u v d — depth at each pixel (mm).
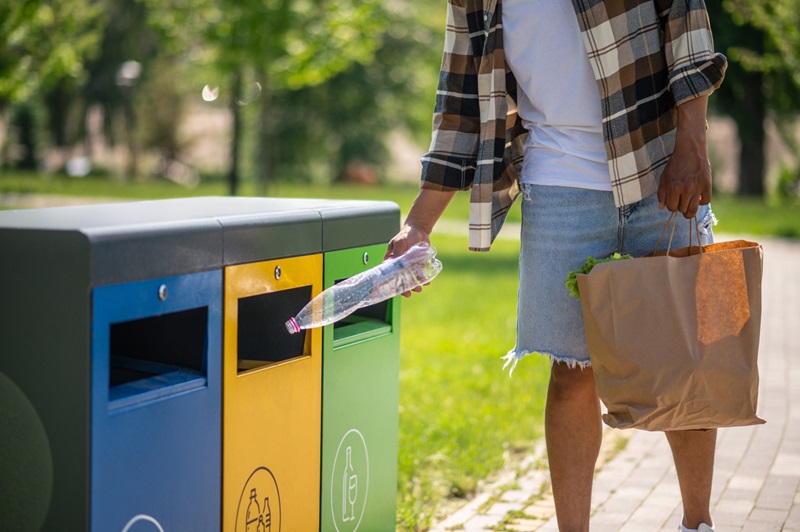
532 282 3082
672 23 2910
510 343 8734
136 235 2283
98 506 2211
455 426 5465
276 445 2824
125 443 2277
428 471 4738
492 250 19109
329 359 3064
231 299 2609
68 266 2174
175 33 19062
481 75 3066
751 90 28906
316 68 17703
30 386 2219
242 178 41031
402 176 48406
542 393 6496
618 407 2799
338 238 3070
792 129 30531
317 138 43250
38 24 15375
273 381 2793
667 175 2887
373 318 3469
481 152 3064
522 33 3020
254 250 2686
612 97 2910
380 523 3447
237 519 2674
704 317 2762
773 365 7434
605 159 2996
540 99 3041
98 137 40438
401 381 6961
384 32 41500
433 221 3182
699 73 2848
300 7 17266
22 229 2205
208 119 41375
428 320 10438
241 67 17938
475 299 12203
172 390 2424
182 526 2475
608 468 4766
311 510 3016
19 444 2242
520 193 3266
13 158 40312
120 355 2676
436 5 41906
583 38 2914
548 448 3197
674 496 4324
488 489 4488
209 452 2559
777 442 5164
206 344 2537
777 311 10414
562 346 3047
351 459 3227
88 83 35656
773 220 22531
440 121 3199
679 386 2729
